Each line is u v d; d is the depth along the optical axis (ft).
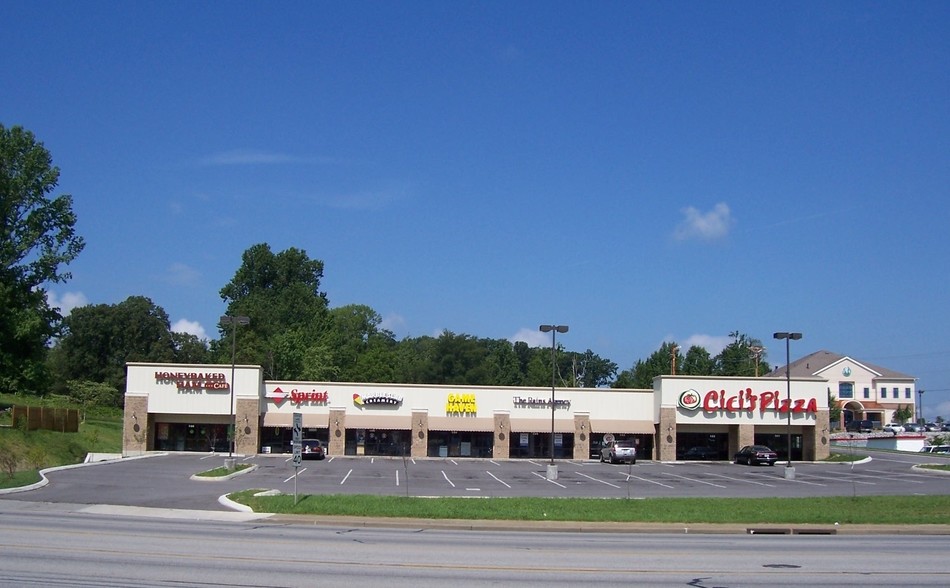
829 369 439.22
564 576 52.13
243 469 157.58
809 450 235.40
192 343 425.69
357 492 122.01
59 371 400.47
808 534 85.66
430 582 48.42
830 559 63.00
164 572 49.37
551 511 95.76
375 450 230.48
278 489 121.70
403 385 230.89
